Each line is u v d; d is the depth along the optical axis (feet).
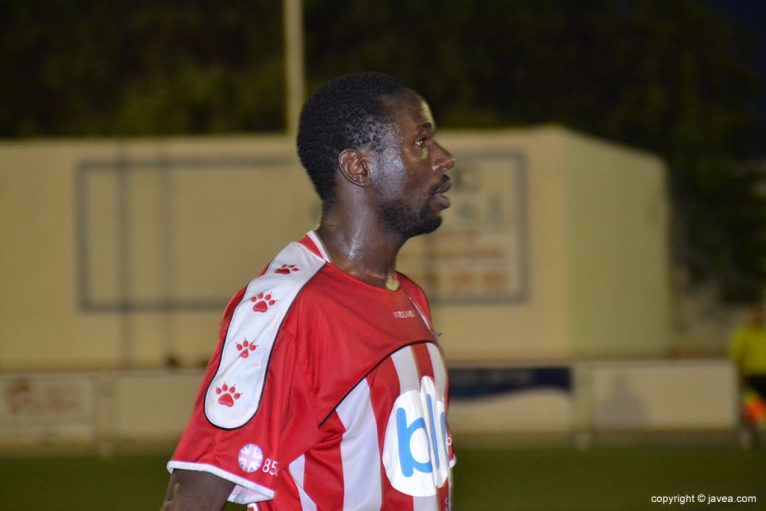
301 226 214.48
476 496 115.75
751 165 333.62
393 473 26.55
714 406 157.58
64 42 398.21
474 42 384.06
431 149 28.30
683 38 383.65
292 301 26.58
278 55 392.88
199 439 25.93
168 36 400.67
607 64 385.09
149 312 240.73
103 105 395.34
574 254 234.38
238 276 240.73
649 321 279.90
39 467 142.82
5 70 393.50
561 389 160.15
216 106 354.74
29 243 241.55
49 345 241.14
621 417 158.81
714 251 329.31
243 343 26.27
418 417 26.89
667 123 371.35
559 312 229.66
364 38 383.04
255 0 399.03
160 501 117.29
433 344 28.27
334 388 26.37
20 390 162.09
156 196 241.55
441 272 232.12
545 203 230.68
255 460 25.70
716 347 327.88
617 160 262.67
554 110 384.06
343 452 26.43
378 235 28.25
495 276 231.30
